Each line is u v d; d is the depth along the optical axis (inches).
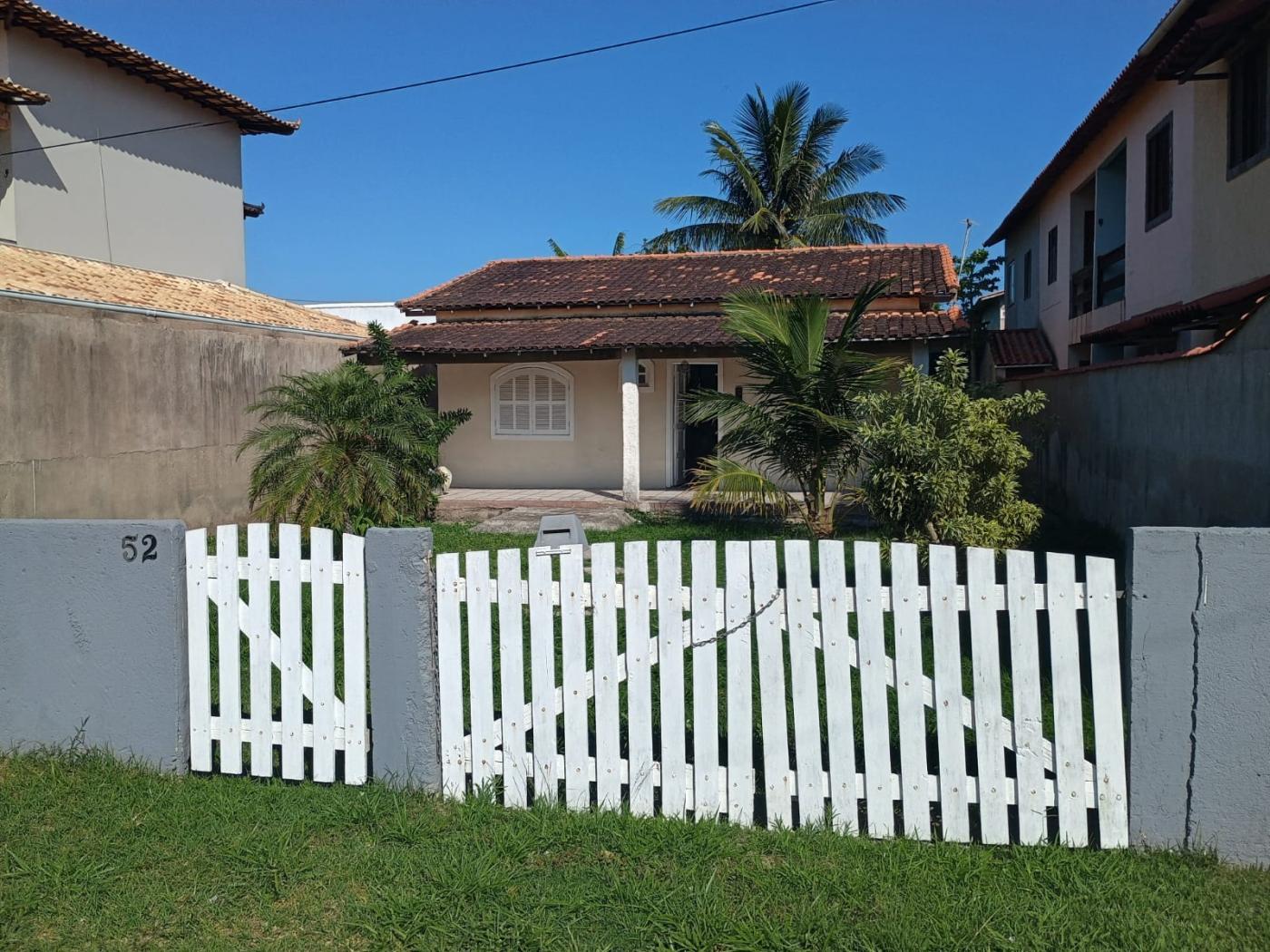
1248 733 146.8
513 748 172.1
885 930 131.7
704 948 130.5
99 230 636.7
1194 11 391.9
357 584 176.4
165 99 695.1
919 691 158.4
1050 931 132.0
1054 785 155.8
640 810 167.8
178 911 141.8
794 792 163.2
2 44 566.6
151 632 185.9
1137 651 150.1
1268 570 144.3
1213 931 131.3
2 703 193.3
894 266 644.1
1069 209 665.0
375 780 177.0
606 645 167.8
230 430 555.8
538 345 545.6
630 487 546.9
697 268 693.3
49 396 433.1
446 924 136.7
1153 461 354.9
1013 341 731.4
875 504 295.4
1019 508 286.5
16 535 190.5
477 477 649.0
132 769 186.1
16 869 151.7
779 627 162.4
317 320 673.0
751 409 414.0
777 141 1026.1
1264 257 370.9
